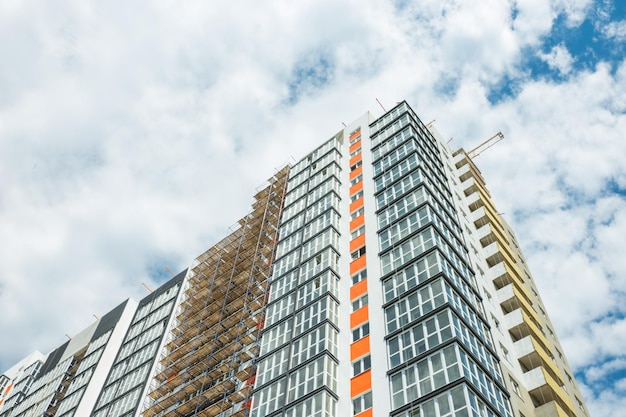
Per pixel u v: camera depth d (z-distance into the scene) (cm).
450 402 3044
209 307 6197
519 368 4219
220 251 6900
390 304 4044
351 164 6312
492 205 6956
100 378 7744
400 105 6638
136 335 7900
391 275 4297
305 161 7069
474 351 3547
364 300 4347
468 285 4278
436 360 3344
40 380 9088
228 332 5397
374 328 3981
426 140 6288
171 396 5362
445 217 4956
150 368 6675
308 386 3766
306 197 6238
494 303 4756
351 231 5266
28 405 8550
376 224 5044
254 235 6538
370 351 3822
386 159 5844
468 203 6325
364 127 6831
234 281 6112
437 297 3769
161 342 7075
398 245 4547
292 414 3653
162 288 8562
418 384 3300
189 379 5644
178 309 7594
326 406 3531
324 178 6291
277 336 4522
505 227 6881
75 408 7244
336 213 5528
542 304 5912
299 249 5422
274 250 5894
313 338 4147
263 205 6888
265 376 4191
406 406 3216
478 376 3338
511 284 4991
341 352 4003
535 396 4084
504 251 5775
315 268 4938
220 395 4916
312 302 4531
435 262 4066
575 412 4150
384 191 5391
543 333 4962
